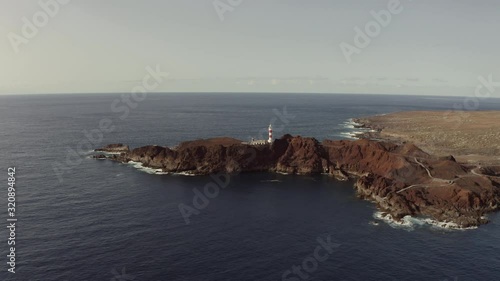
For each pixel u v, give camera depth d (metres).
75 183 103.38
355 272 57.03
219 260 60.03
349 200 93.06
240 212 83.00
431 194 89.69
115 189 98.38
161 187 101.44
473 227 75.50
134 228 72.25
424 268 58.41
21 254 60.66
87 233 69.38
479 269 58.12
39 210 81.25
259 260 60.28
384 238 69.56
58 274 54.75
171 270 56.53
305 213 83.00
